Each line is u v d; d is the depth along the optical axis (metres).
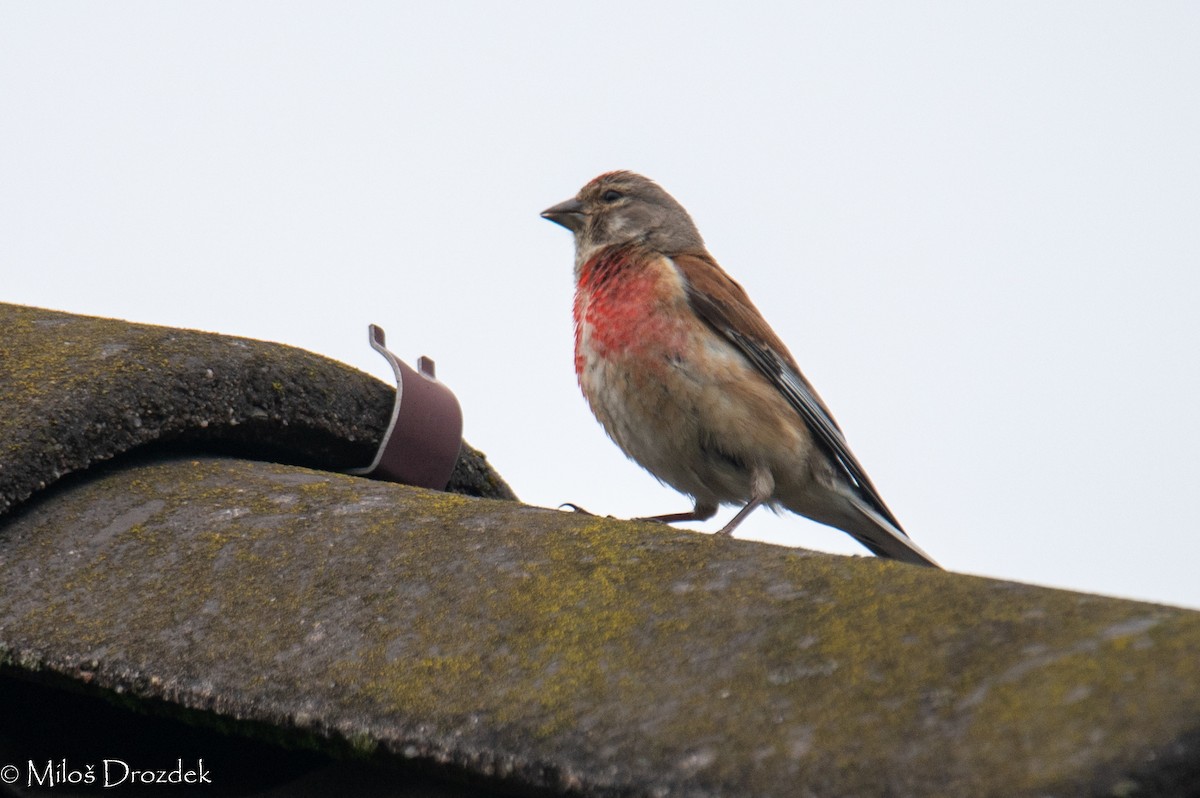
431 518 4.54
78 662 4.14
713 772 3.06
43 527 4.88
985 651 3.16
